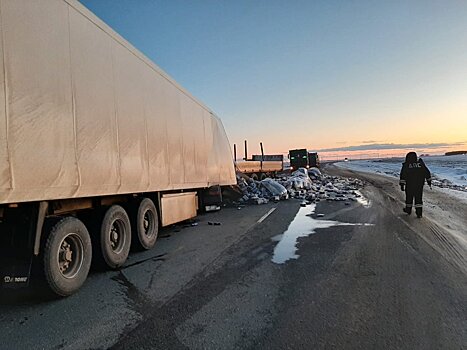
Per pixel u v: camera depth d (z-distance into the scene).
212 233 10.09
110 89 6.38
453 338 3.77
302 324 4.14
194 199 11.97
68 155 5.18
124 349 3.66
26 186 4.40
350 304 4.71
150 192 8.76
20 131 4.32
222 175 15.12
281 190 19.53
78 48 5.48
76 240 5.51
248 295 5.11
